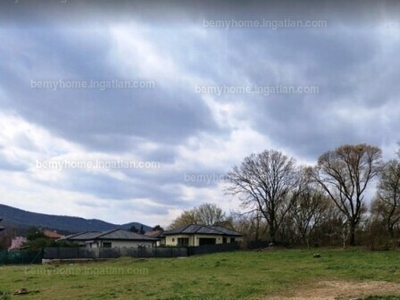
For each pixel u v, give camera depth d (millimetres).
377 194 49406
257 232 60250
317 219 55969
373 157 52688
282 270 25312
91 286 20078
